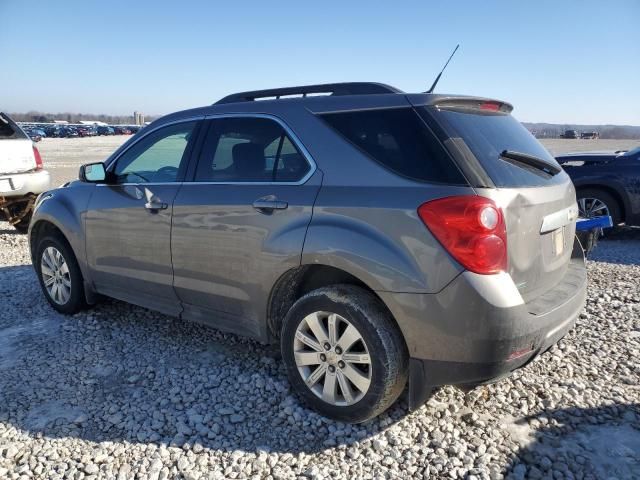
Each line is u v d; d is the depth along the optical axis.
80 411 3.29
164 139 4.08
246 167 3.48
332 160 3.08
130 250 4.11
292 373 3.23
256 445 2.94
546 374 3.65
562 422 3.09
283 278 3.23
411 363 2.81
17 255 7.46
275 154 3.35
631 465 2.72
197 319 3.85
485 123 3.11
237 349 4.13
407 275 2.69
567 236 3.34
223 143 3.67
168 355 4.04
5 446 2.94
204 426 3.11
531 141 3.41
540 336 2.77
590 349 4.06
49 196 4.93
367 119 3.05
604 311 4.86
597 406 3.25
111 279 4.36
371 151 2.97
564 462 2.73
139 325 4.63
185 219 3.67
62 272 4.85
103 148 40.12
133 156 4.30
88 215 4.41
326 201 2.99
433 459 2.78
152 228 3.90
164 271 3.89
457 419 3.12
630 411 3.19
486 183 2.67
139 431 3.08
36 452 2.90
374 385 2.86
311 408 3.23
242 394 3.46
